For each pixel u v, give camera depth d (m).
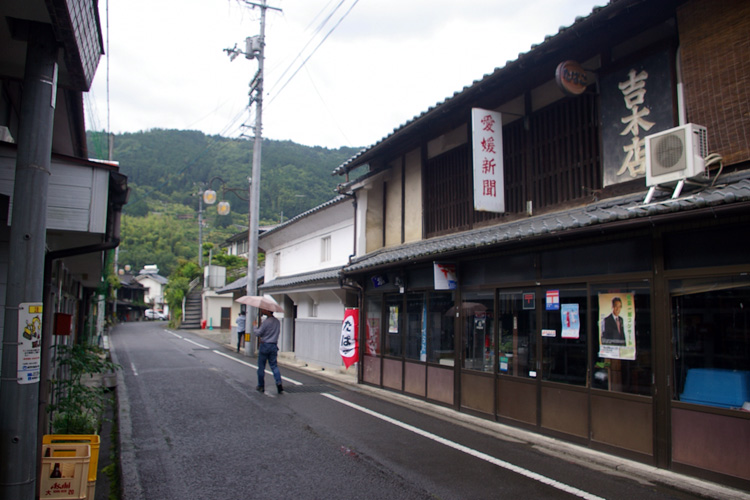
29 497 3.85
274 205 55.31
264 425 8.41
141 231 80.12
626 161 7.30
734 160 5.84
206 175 67.44
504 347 8.58
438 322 10.43
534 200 9.00
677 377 5.93
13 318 3.88
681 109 6.61
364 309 13.42
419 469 6.15
